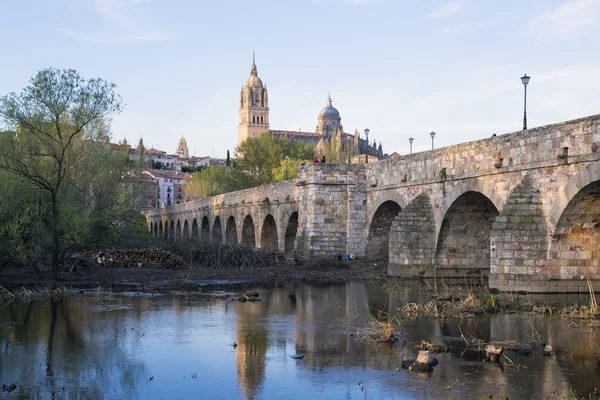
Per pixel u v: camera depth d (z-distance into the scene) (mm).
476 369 17562
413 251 42562
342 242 53812
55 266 40531
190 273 45500
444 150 40500
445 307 28266
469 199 39281
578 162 28672
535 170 31828
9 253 39594
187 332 23234
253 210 74500
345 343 21172
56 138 41312
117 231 47906
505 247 30875
